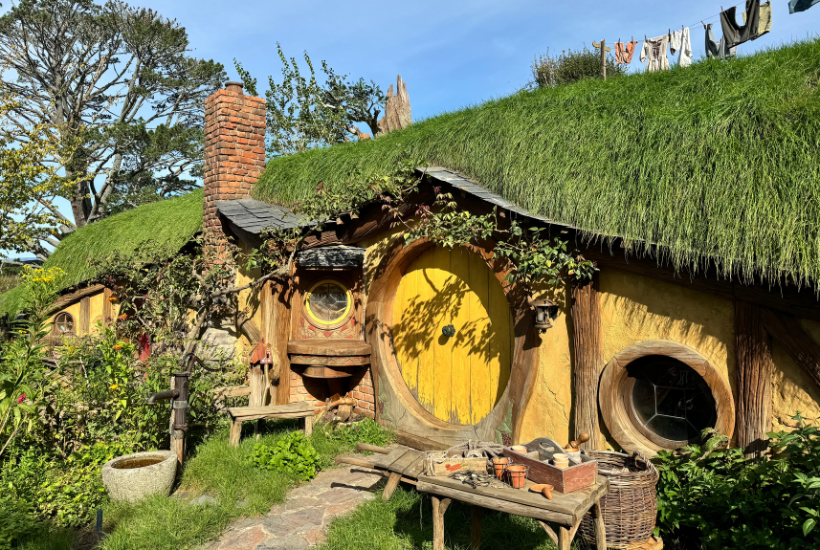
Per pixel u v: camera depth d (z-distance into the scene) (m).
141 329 8.13
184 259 7.56
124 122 21.03
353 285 7.01
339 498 4.88
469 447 3.93
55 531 4.04
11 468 4.60
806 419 3.61
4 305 10.94
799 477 2.93
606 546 3.39
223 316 7.82
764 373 3.78
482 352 5.82
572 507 2.84
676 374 4.35
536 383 5.11
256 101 8.36
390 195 6.11
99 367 5.89
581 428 4.66
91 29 22.20
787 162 3.84
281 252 6.89
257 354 6.84
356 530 4.14
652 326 4.36
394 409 6.36
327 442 6.09
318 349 6.64
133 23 22.20
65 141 13.65
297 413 6.10
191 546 3.99
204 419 6.39
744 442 3.84
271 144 15.73
